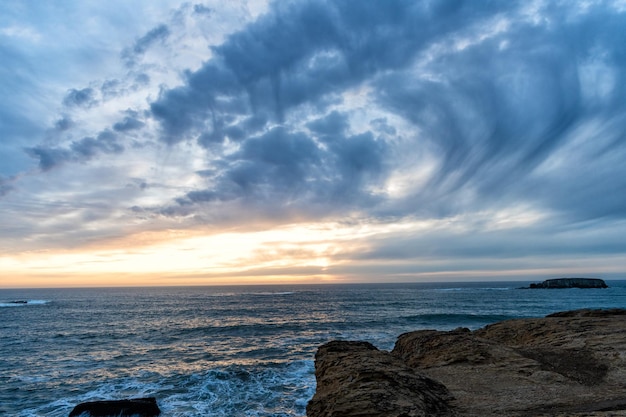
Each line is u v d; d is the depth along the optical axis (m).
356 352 12.09
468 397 8.79
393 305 74.94
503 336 17.09
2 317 56.72
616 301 81.25
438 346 14.16
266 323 46.03
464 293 125.62
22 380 20.69
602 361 11.17
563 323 16.52
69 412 15.87
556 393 8.84
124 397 17.66
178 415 15.34
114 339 34.81
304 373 21.55
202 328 41.50
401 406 7.47
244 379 20.36
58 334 38.00
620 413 6.61
